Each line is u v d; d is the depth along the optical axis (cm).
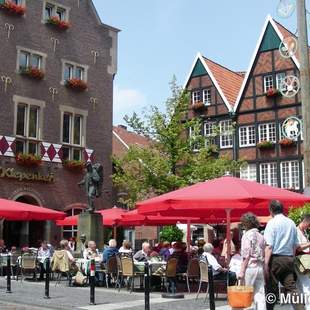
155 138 2564
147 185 2538
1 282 1623
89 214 2061
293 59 3138
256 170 3225
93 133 2792
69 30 2752
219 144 3391
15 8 2494
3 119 2414
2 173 2344
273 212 782
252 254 773
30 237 2573
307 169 1132
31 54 2573
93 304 1123
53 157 2575
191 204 1221
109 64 2938
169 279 1384
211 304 921
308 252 826
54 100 2633
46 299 1202
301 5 1180
